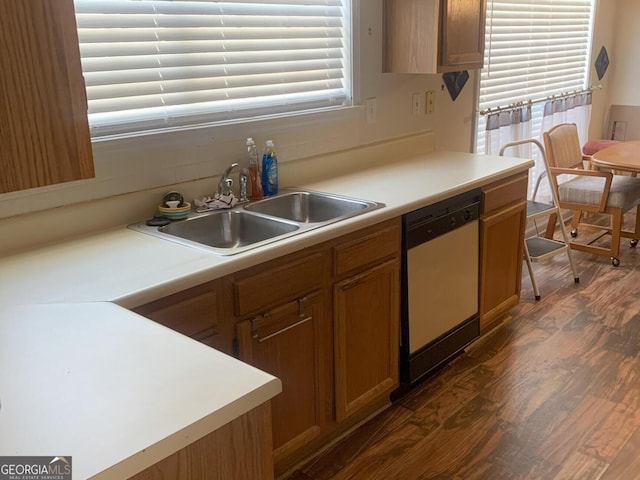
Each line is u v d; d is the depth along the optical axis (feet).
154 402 3.35
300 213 8.30
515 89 14.06
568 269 13.20
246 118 8.18
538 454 7.23
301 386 6.84
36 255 5.95
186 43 7.36
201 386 3.51
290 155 8.76
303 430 6.98
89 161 3.00
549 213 12.03
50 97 2.79
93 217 6.68
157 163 7.18
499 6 12.90
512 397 8.43
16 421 3.18
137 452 2.96
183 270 5.47
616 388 8.58
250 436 3.51
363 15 9.34
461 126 12.17
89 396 3.41
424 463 7.16
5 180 2.70
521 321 10.76
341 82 9.48
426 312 8.45
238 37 7.86
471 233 9.01
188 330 5.53
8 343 4.07
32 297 4.91
